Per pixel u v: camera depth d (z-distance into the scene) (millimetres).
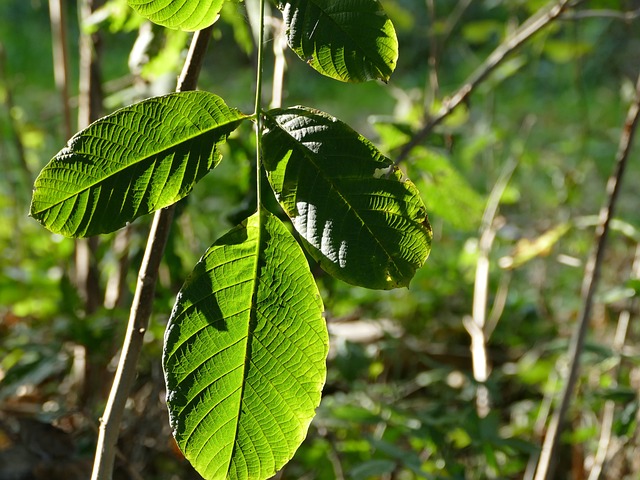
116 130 503
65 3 1301
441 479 900
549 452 901
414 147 918
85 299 1201
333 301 1083
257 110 517
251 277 517
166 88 947
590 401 1025
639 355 948
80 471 1062
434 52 1193
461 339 1594
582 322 911
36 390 1258
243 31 925
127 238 1143
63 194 501
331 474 1002
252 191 838
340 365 1062
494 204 1297
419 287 1579
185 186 511
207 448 522
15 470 1030
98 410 1056
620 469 1083
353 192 507
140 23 865
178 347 513
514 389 1434
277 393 524
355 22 511
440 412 1004
